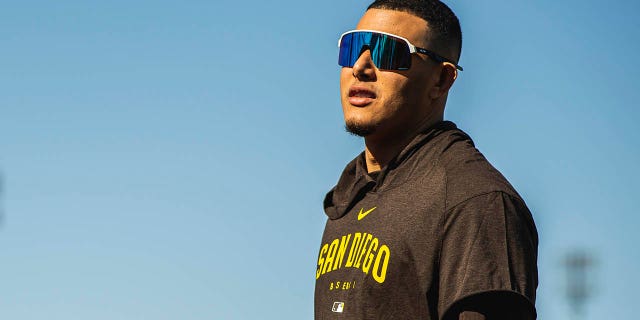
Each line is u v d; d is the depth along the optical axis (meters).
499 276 3.51
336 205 4.20
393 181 3.94
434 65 4.10
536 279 3.66
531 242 3.67
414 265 3.69
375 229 3.85
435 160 3.86
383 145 4.11
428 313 3.66
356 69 4.05
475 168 3.74
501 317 3.49
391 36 4.04
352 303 3.81
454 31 4.17
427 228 3.69
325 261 4.06
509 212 3.62
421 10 4.11
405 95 4.03
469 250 3.57
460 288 3.52
